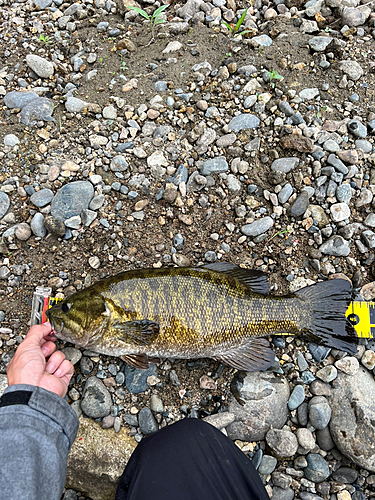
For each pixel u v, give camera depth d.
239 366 0.55
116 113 0.66
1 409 0.33
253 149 0.65
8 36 0.71
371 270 0.63
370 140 0.67
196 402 0.57
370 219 0.63
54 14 0.74
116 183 0.62
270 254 0.62
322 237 0.63
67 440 0.35
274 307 0.54
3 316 0.58
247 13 0.76
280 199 0.63
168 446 0.42
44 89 0.67
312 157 0.65
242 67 0.69
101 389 0.55
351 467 0.56
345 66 0.70
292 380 0.58
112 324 0.52
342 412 0.56
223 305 0.53
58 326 0.51
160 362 0.57
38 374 0.41
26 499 0.29
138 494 0.39
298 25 0.74
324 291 0.56
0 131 0.64
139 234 0.61
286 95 0.68
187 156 0.64
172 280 0.53
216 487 0.39
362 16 0.74
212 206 0.63
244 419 0.56
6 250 0.59
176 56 0.70
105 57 0.70
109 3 0.75
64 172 0.62
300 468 0.56
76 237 0.61
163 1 0.76
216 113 0.66
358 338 0.59
